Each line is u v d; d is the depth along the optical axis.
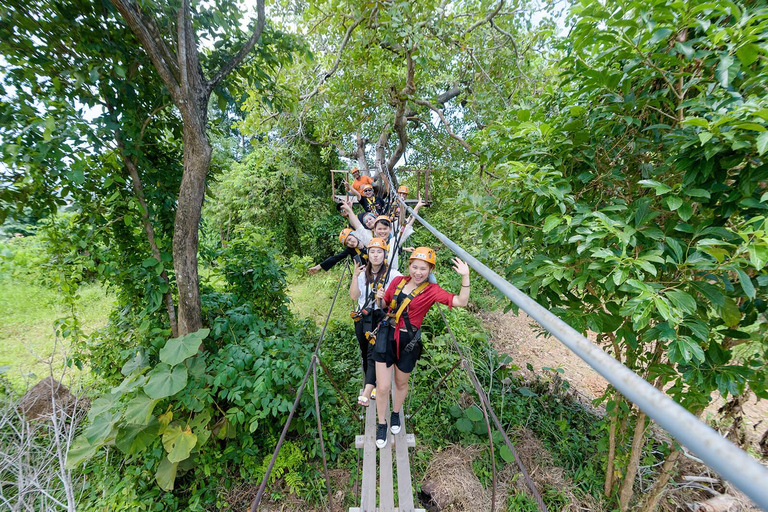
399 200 4.20
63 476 3.00
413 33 4.71
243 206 10.70
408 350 2.47
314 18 6.61
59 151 2.76
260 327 4.28
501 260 4.14
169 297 3.92
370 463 2.60
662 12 1.71
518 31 7.30
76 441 3.30
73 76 2.95
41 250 3.62
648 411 0.48
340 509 3.37
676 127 1.99
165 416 3.37
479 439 4.10
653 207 2.32
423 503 3.44
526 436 4.09
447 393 4.59
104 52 3.19
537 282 2.40
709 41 1.73
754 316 1.96
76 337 3.88
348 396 4.64
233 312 4.19
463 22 6.74
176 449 3.20
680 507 3.28
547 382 4.99
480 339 5.25
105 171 3.18
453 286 7.53
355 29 6.32
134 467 3.46
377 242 2.56
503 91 6.81
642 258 1.79
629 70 1.98
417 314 2.44
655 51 2.06
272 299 5.18
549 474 3.67
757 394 2.04
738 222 1.87
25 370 5.18
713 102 1.80
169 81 3.08
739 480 0.32
